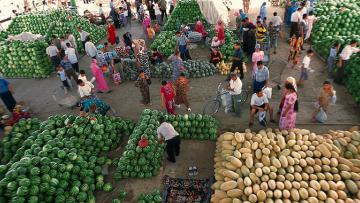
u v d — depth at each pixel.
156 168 9.23
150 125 10.05
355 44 12.02
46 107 13.46
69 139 9.85
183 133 10.48
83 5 27.91
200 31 17.66
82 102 11.43
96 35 20.06
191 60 14.90
